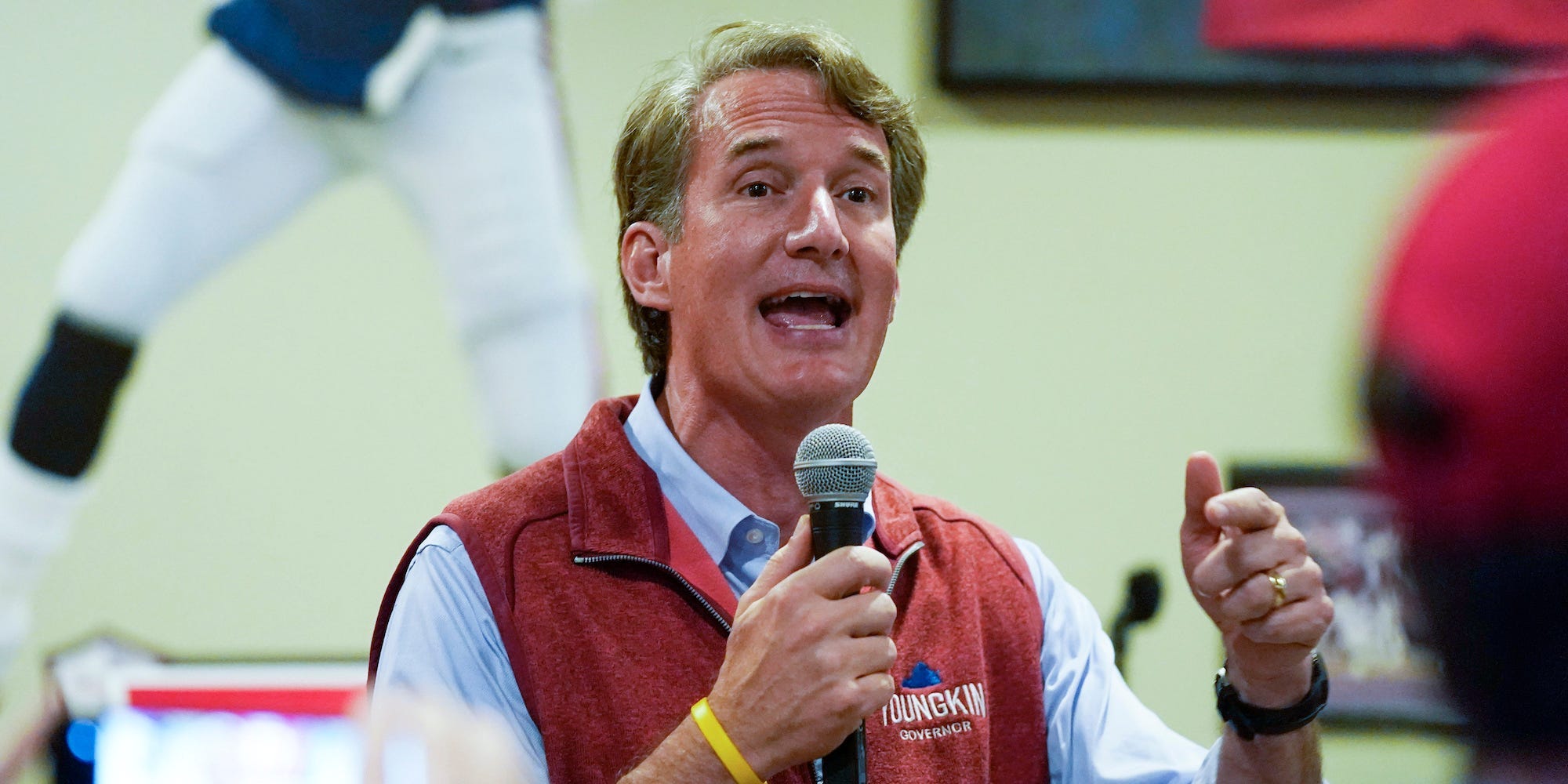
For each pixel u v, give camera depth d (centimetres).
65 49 486
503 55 488
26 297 485
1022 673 261
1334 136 523
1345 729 495
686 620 239
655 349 280
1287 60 517
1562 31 513
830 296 248
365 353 491
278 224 489
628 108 279
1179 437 515
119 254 485
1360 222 520
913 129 273
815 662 203
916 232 514
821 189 247
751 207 247
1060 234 517
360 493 491
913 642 252
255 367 490
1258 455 514
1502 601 64
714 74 260
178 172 485
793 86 253
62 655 480
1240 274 520
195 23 487
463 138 486
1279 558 211
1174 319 518
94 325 484
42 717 475
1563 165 62
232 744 473
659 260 267
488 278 488
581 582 239
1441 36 516
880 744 241
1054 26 513
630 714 230
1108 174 518
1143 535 511
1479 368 62
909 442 509
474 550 239
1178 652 504
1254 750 231
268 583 489
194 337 490
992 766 254
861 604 206
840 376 244
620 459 254
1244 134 522
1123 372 516
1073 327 516
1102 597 508
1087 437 514
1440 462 65
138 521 488
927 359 512
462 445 491
